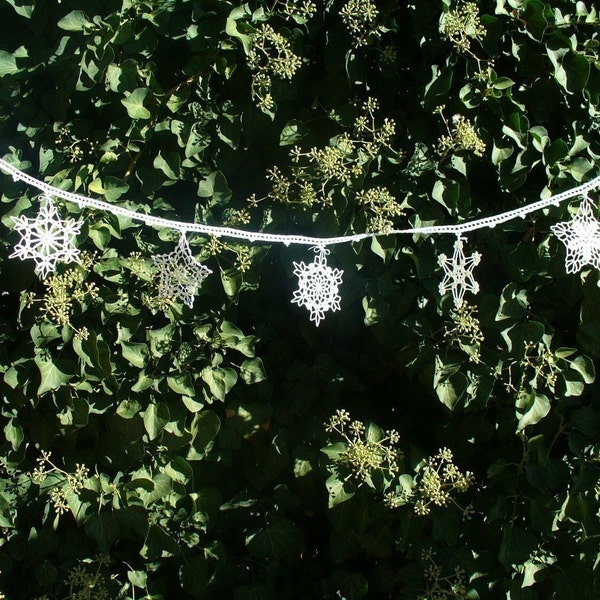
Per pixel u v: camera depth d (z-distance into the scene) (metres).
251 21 1.47
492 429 1.57
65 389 1.52
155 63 1.53
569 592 1.55
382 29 1.47
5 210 1.54
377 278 1.53
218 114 1.52
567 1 1.50
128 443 1.56
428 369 1.53
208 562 1.63
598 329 1.51
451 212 1.49
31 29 1.50
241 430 1.60
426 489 1.51
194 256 1.53
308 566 1.66
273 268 1.60
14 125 1.54
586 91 1.49
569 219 1.48
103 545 1.55
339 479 1.55
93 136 1.53
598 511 1.58
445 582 1.58
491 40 1.47
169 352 1.55
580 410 1.54
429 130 1.53
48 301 1.47
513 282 1.51
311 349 1.62
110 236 1.50
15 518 1.61
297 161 1.51
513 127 1.48
